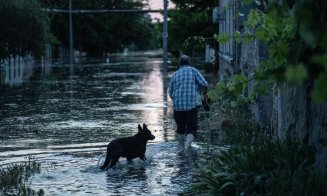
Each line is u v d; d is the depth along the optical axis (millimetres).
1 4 52406
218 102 25906
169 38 73750
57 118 28516
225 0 39156
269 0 8430
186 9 68750
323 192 10312
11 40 53688
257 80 10375
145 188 13758
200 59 114438
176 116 19938
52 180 14789
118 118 28391
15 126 25812
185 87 19438
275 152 12367
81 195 13164
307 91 12531
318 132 11547
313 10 6758
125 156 16922
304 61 7781
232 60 32969
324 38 6680
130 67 92875
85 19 143750
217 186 11977
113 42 156125
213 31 65125
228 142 19453
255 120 22438
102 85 52500
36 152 19266
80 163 17125
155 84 53406
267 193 10844
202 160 16672
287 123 14914
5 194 13078
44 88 48844
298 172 10664
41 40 56094
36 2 55781
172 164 16609
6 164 16984
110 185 14172
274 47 8242
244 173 11789
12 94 42844
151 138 17094
